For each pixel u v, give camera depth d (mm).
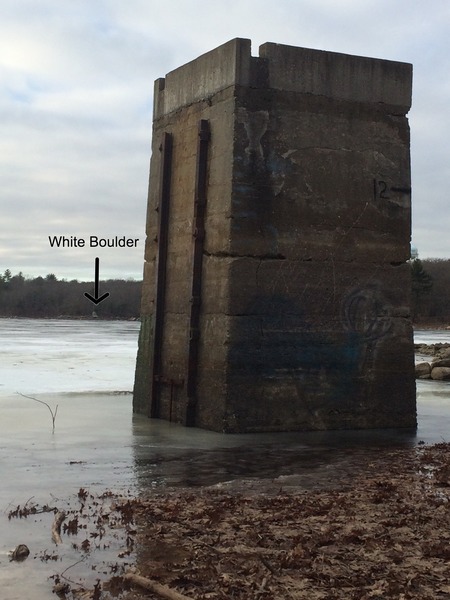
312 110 12789
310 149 12766
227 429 12117
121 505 7625
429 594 5527
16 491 8195
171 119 14125
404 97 13422
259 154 12461
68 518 7199
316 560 6129
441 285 96875
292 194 12617
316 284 12727
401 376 13203
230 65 12516
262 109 12500
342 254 12906
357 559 6188
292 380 12516
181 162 13703
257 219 12391
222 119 12625
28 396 16234
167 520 7156
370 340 13039
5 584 5613
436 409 15594
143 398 14180
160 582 5664
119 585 5586
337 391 12781
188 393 12789
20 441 11055
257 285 12367
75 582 5668
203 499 7977
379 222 13180
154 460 9992
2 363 25578
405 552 6363
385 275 13195
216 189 12641
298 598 5410
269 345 12398
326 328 12766
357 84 13102
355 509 7605
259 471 9445
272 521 7145
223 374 12195
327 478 9055
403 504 7812
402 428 13070
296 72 12719
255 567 5965
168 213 13984
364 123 13133
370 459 10258
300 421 12547
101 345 37594
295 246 12609
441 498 8062
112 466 9586
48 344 38125
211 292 12617
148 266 14656
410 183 13406
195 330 12836
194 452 10586
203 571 5867
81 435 11680
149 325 14297
